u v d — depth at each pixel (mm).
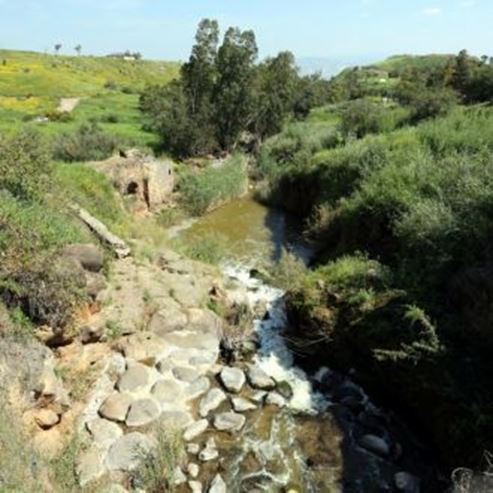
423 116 27531
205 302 11398
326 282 10820
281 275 14023
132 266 11852
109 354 9133
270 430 8148
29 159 10828
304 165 22391
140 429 7723
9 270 7699
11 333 7332
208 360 9641
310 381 9578
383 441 7887
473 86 35594
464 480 6461
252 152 34688
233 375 9234
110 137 27562
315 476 7266
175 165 26797
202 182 23234
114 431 7543
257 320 11711
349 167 17922
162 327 10016
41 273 7883
